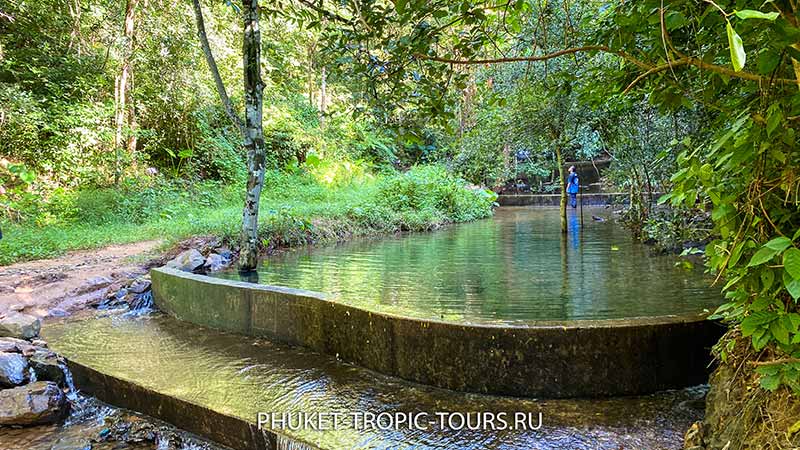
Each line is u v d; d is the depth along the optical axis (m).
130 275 5.61
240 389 3.02
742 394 2.02
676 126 4.88
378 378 3.23
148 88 11.59
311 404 2.81
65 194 8.54
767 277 1.59
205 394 2.94
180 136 12.37
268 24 13.16
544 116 7.14
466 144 9.54
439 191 12.38
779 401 1.81
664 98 2.04
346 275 5.39
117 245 6.99
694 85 2.25
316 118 16.34
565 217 8.69
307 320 3.79
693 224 5.77
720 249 1.76
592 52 2.71
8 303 4.54
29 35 10.34
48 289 4.96
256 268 5.85
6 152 8.84
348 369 3.39
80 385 3.45
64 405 3.10
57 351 3.74
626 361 2.89
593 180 17.88
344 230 9.12
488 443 2.38
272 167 14.11
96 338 4.07
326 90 17.61
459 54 2.57
